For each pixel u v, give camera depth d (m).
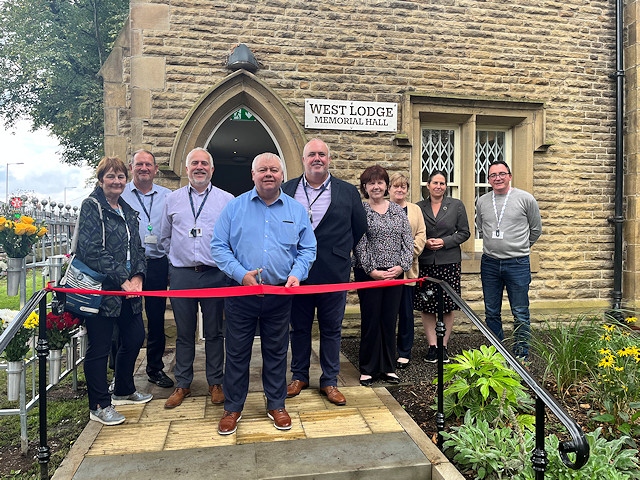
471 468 2.64
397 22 5.66
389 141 5.66
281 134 5.35
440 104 5.79
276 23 5.38
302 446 2.74
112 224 2.96
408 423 3.05
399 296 3.82
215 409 3.29
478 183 6.36
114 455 2.64
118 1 14.15
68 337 3.63
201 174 3.38
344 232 3.37
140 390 3.67
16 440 3.10
